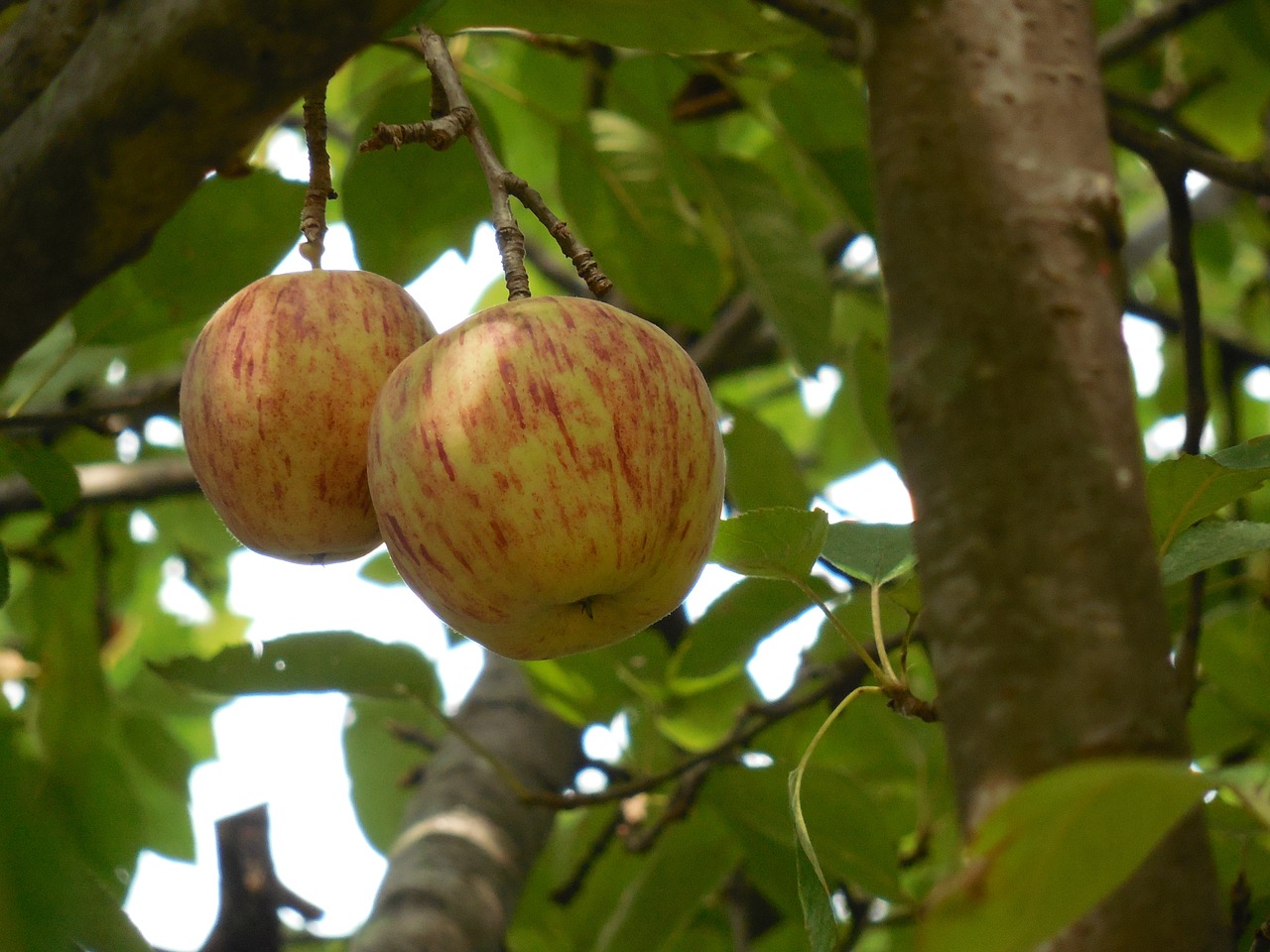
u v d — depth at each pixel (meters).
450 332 0.64
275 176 0.76
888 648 0.80
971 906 0.50
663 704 0.86
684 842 0.84
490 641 0.65
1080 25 0.59
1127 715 0.54
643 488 0.62
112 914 0.56
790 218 0.89
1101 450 0.56
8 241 0.59
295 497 0.65
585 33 0.69
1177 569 0.66
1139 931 0.53
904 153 0.58
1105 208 0.57
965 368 0.56
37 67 0.63
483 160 0.66
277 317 0.66
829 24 0.77
